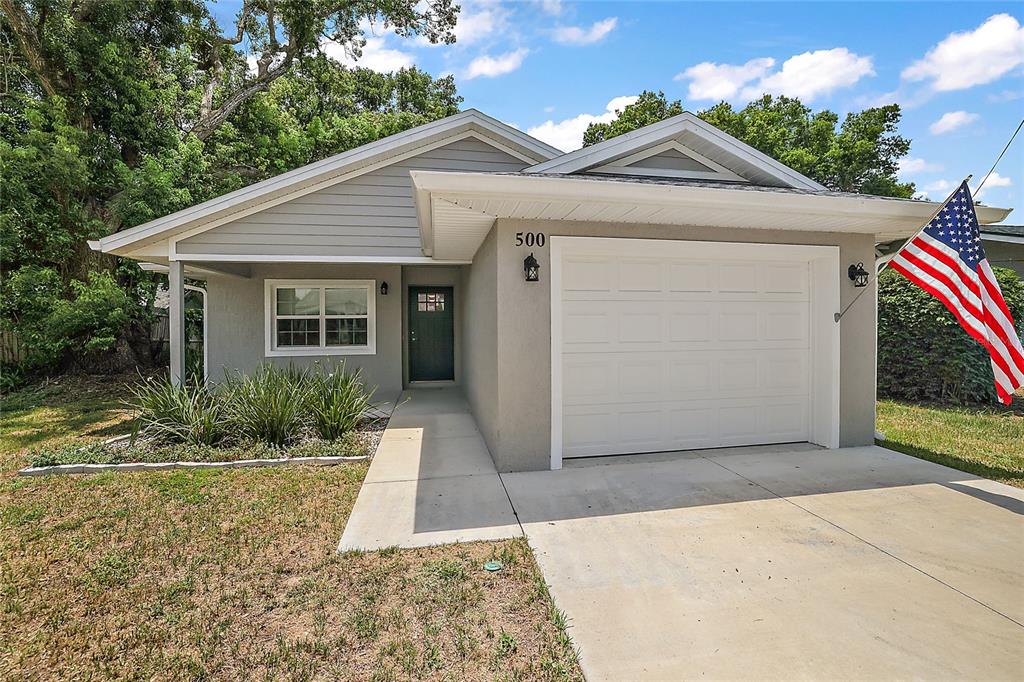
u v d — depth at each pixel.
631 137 6.13
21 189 11.07
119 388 12.03
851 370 6.61
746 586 3.28
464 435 7.47
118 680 2.52
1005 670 2.50
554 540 3.96
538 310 5.71
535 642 2.76
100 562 3.69
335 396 7.18
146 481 5.38
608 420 6.30
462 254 8.28
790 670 2.52
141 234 7.72
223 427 6.68
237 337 10.70
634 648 2.70
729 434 6.68
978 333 5.07
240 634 2.86
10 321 11.80
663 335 6.43
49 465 5.78
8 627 2.97
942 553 3.70
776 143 24.97
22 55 12.39
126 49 12.91
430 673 2.53
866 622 2.90
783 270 6.79
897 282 10.18
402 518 4.42
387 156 8.73
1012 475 5.41
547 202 4.90
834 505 4.62
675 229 6.04
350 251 8.62
